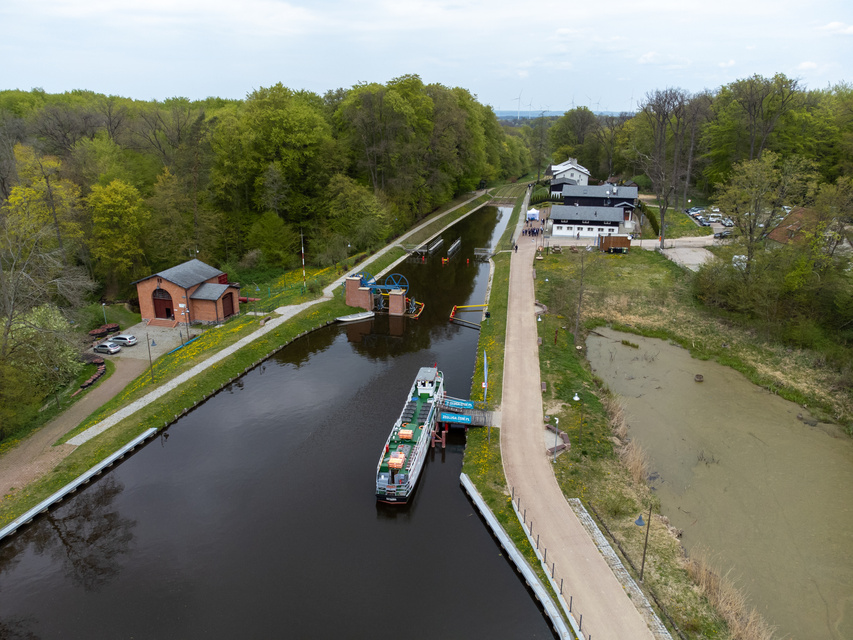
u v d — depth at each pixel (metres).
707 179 132.25
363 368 63.06
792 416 50.72
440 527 37.94
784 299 67.00
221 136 97.56
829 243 70.06
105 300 81.00
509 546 34.69
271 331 70.06
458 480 43.09
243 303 83.12
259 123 98.50
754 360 60.78
